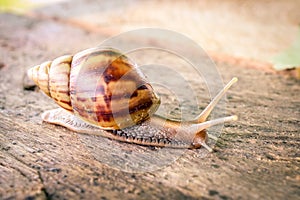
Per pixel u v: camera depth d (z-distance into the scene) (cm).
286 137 26
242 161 25
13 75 35
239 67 36
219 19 49
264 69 36
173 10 54
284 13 51
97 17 51
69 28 47
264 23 47
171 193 23
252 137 26
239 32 44
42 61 37
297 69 35
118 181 23
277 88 33
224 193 23
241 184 23
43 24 48
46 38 43
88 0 61
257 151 25
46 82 27
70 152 26
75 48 41
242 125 28
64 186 23
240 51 40
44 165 25
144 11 54
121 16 51
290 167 24
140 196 23
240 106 30
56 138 27
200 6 56
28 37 43
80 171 24
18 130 28
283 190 23
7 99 31
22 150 26
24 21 50
